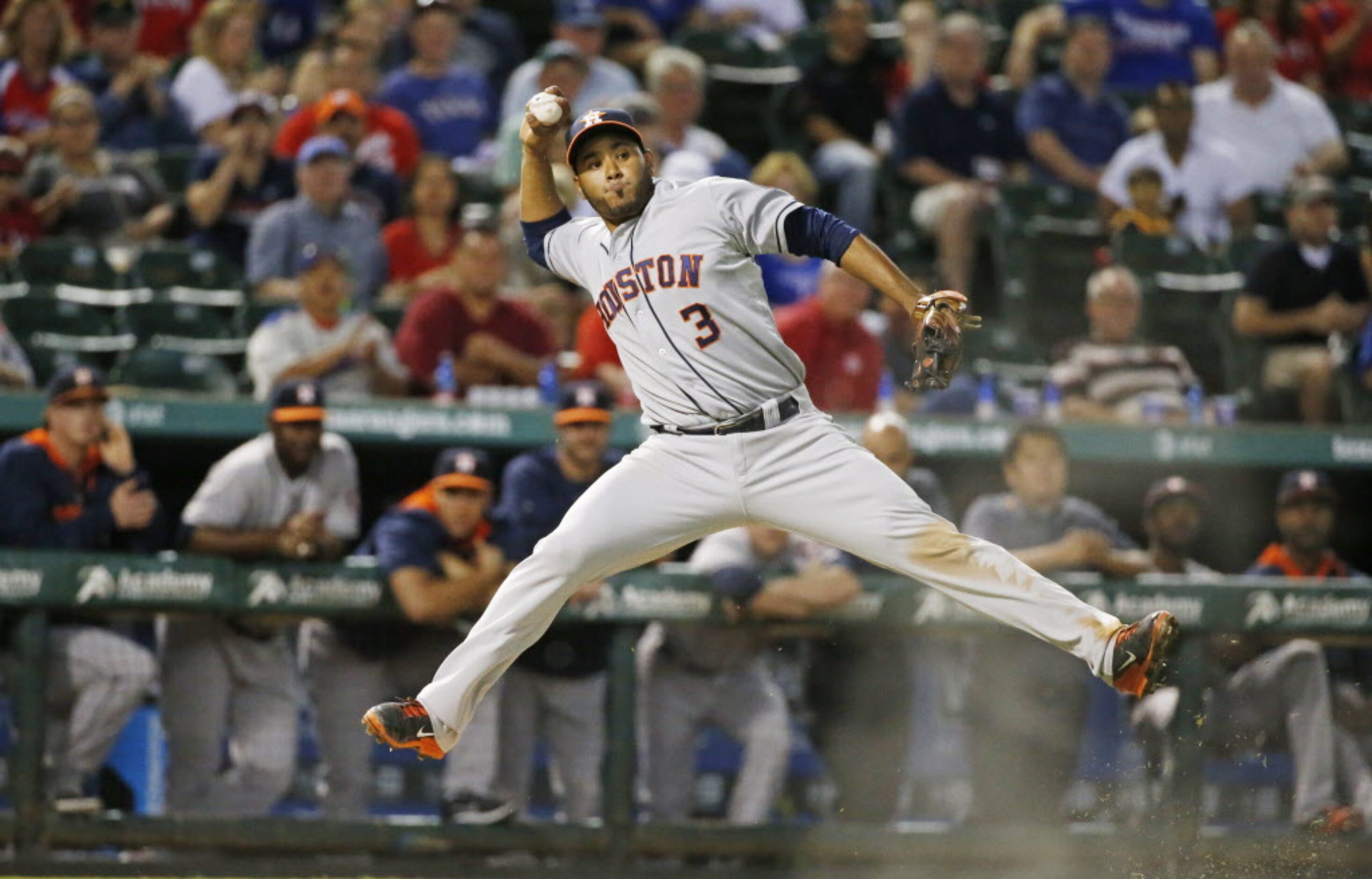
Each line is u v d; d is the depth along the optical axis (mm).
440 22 45344
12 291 37688
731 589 28344
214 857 27281
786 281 40250
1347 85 55188
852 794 28750
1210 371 41031
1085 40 45969
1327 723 29375
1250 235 43750
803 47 51250
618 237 18312
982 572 17922
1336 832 29016
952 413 36469
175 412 32562
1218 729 29188
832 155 45562
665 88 42719
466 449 32969
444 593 27844
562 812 28141
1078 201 44719
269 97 44719
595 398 29453
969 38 45062
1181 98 44000
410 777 28047
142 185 41625
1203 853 28859
